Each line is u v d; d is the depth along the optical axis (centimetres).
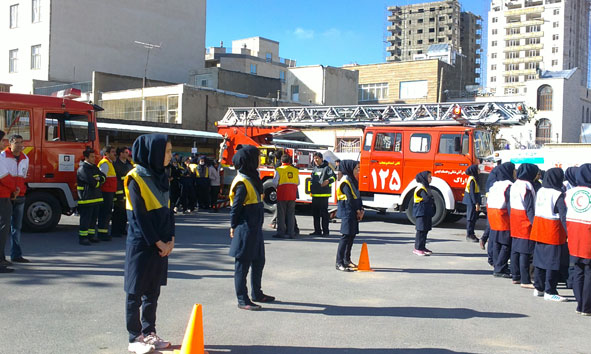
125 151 1164
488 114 1536
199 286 742
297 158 1784
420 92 6494
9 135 1149
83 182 1038
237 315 612
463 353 504
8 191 801
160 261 481
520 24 13100
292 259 968
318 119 1831
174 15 4388
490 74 13562
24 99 1166
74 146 1227
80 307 625
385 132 1563
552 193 699
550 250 703
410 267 923
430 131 1489
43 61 3741
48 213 1200
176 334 540
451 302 692
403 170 1523
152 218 466
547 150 1900
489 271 905
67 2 3759
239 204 624
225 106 3178
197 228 1345
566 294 760
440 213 1458
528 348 523
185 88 2958
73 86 3628
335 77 4700
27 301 645
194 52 4522
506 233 837
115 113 3297
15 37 3925
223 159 2000
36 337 519
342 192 866
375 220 1662
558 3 12631
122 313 605
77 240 1105
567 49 12638
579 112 6184
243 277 634
